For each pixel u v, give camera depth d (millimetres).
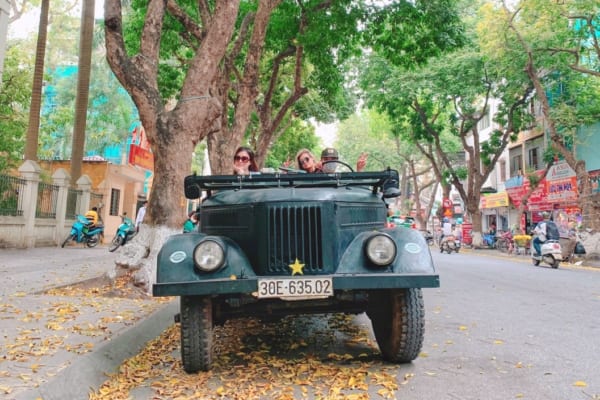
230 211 4133
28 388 3197
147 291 7129
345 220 3969
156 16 7641
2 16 10438
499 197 30172
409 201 48406
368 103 25328
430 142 28297
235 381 3732
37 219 15609
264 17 11648
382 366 4086
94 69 28109
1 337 4516
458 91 23375
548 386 3576
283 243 3787
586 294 8281
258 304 3990
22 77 17578
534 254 15078
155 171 7480
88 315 5582
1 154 18156
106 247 17453
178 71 16734
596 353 4477
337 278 3602
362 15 13008
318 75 16688
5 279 8227
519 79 21516
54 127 20062
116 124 28484
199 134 7594
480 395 3400
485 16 18875
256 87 12188
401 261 3734
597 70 20203
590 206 17094
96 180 22484
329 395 3389
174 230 7383
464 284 9688
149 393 3562
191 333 3791
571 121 18141
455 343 4855
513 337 5117
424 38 13109
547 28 17500
